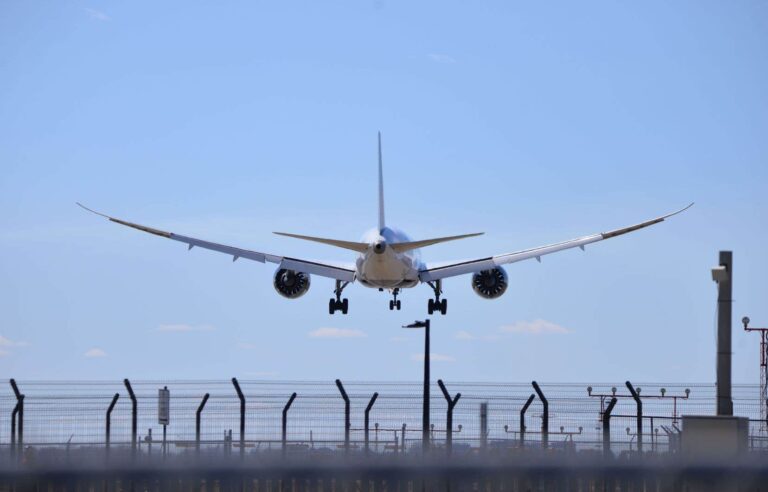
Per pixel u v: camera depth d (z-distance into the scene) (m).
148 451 134.50
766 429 151.00
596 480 131.12
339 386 143.00
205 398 140.88
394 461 131.00
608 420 141.75
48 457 130.12
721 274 132.50
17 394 137.75
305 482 130.38
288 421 141.75
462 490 131.12
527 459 131.62
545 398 143.25
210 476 129.62
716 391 134.62
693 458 130.00
